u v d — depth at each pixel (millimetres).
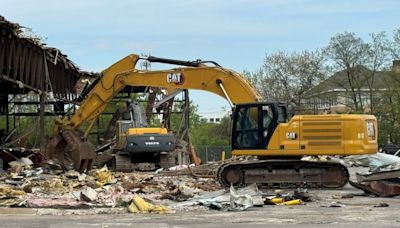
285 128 24078
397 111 75438
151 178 27344
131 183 24000
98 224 14273
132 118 41500
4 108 45625
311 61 77625
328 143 23797
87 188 19828
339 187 23797
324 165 23922
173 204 18406
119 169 37969
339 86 76812
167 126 50562
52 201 18359
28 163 32469
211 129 100812
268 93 78062
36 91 37531
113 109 58094
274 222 14492
